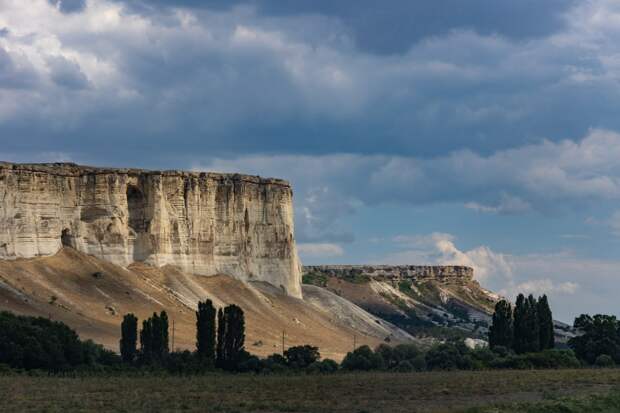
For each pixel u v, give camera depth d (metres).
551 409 196.00
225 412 192.62
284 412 197.88
